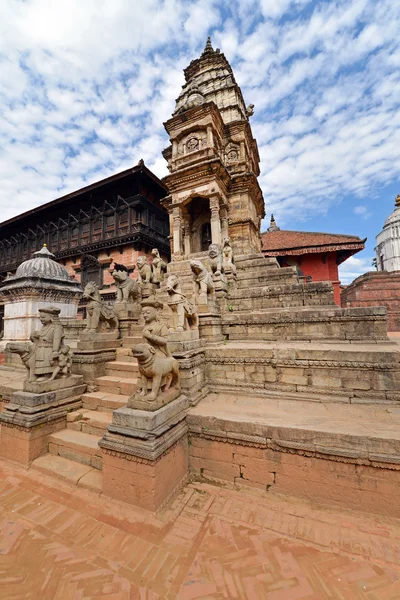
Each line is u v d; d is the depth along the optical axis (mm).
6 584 2904
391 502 3789
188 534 3572
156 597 2756
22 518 3883
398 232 19984
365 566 3084
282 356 6238
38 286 11930
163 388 4957
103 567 3109
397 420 4645
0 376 8703
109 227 24984
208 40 22656
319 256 22297
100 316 7883
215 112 16797
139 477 3988
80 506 4109
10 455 5387
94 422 5625
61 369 6285
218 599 2727
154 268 12898
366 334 7180
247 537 3510
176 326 6520
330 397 5734
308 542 3424
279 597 2744
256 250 20109
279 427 4375
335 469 4070
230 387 6555
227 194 18344
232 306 10680
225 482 4656
